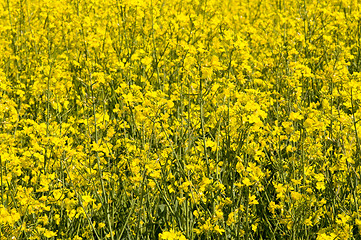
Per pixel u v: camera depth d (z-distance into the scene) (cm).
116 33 566
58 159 297
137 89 331
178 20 500
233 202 291
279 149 321
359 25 633
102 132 361
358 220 266
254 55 590
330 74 384
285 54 502
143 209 317
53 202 279
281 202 291
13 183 311
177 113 419
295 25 638
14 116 365
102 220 310
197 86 344
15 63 590
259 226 335
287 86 401
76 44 518
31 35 607
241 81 384
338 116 316
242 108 287
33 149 301
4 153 287
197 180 284
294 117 304
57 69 422
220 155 368
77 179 288
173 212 292
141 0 507
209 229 269
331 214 289
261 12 823
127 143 332
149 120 317
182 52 386
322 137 330
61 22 569
